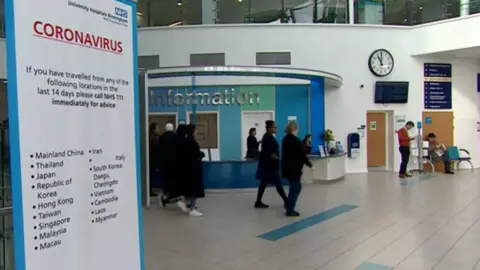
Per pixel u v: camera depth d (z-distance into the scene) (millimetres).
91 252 2180
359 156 12023
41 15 1902
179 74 8852
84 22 2133
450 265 4059
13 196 1788
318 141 11883
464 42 11047
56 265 1980
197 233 5289
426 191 8422
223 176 8492
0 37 3562
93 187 2191
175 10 11977
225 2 11859
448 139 12375
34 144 1865
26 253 1842
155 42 11945
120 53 2393
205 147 12016
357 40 11969
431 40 11727
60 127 1991
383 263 4125
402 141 10617
